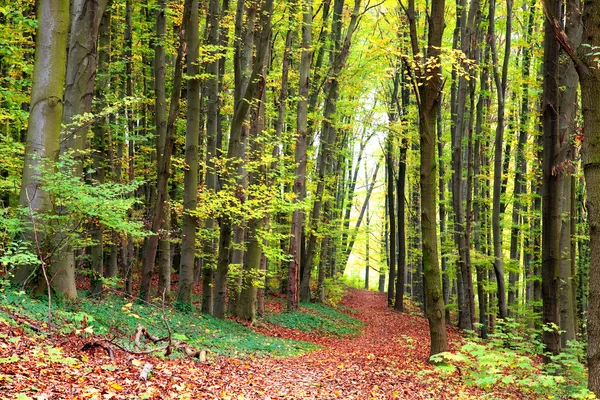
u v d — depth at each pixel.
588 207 6.94
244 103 15.85
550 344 10.00
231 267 17.34
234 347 12.54
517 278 25.12
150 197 22.34
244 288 17.84
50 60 9.94
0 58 12.87
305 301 26.41
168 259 17.94
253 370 9.86
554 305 10.01
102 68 15.62
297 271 22.59
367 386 9.41
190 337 11.77
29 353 6.40
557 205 10.02
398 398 8.52
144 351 8.42
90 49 11.10
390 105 27.19
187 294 15.62
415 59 11.79
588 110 6.86
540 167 18.70
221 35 20.22
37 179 9.74
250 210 15.34
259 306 19.98
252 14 17.28
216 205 15.31
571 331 11.01
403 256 31.48
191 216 15.69
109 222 9.68
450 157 26.20
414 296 41.50
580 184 20.89
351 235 38.44
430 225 11.88
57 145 10.07
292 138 19.98
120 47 19.97
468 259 20.48
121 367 7.14
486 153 25.67
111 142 16.44
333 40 23.17
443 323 11.89
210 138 17.39
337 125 21.75
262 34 15.95
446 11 23.39
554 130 9.98
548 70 10.29
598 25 6.71
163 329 11.74
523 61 19.55
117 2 17.67
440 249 25.80
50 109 9.92
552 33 10.26
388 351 15.49
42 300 9.59
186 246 15.69
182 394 6.36
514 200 21.58
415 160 26.16
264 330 17.56
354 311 31.27
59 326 8.30
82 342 7.94
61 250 10.11
